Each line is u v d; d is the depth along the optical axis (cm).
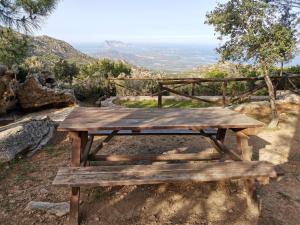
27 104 706
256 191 296
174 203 286
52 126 514
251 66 554
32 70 941
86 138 346
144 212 272
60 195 300
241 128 305
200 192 305
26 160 389
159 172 249
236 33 532
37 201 287
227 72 953
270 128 536
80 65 1427
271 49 490
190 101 795
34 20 623
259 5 485
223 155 347
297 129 533
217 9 533
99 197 296
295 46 504
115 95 929
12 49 631
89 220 260
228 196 298
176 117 321
